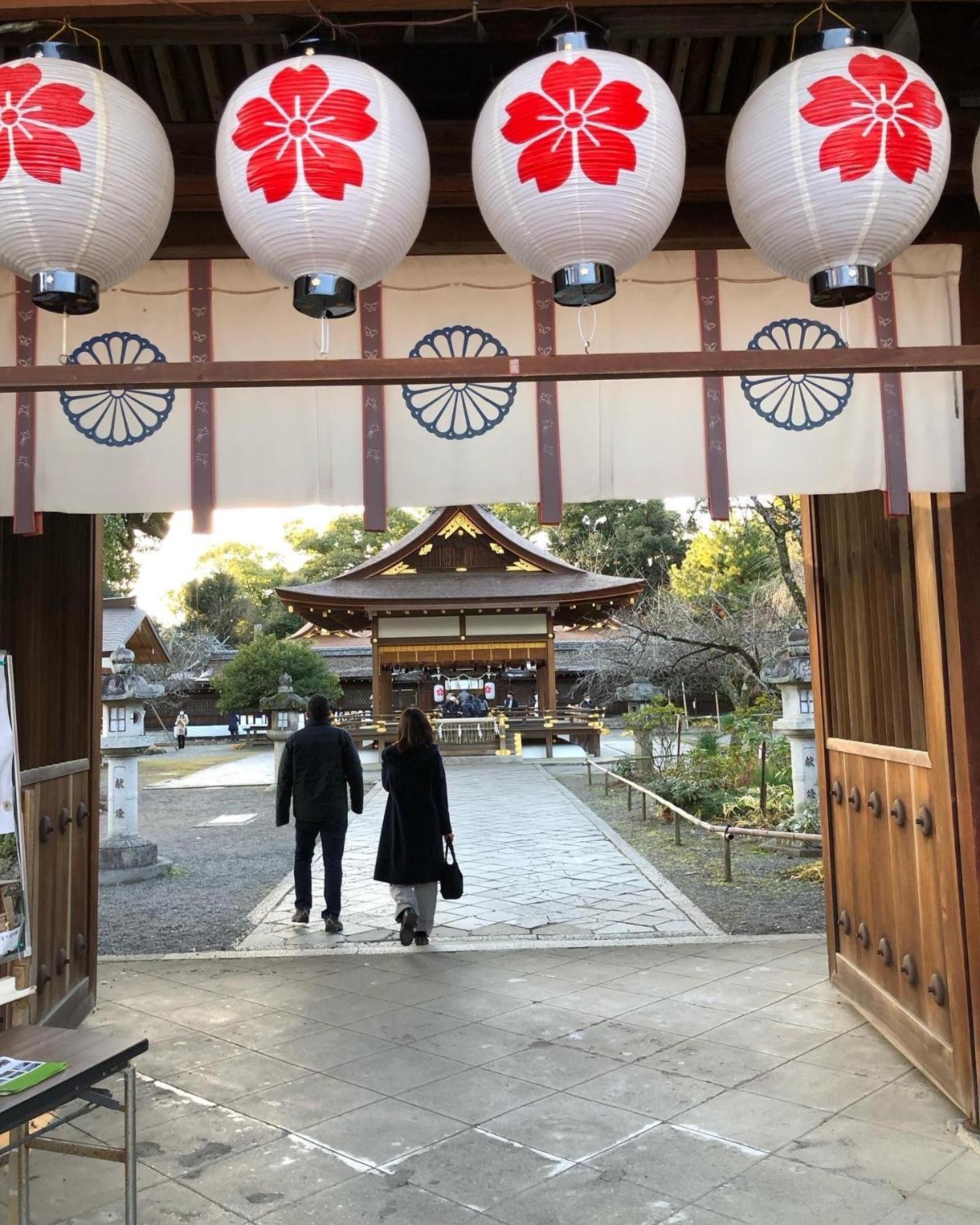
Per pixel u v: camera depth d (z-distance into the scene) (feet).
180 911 23.98
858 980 13.91
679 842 32.55
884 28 8.73
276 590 79.36
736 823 34.91
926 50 9.97
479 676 94.22
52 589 13.98
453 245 10.11
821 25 7.64
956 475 10.01
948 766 10.49
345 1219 8.59
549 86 6.48
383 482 9.80
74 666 14.69
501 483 9.86
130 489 9.74
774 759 39.32
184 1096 11.43
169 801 53.72
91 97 6.56
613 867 28.48
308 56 6.69
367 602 78.95
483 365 6.44
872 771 13.32
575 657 100.07
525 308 10.21
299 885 21.02
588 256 6.77
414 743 18.33
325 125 6.39
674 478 9.89
